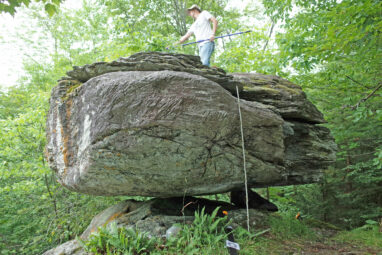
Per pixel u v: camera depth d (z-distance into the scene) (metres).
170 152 3.25
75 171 3.58
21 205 7.14
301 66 6.05
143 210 4.14
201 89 3.22
